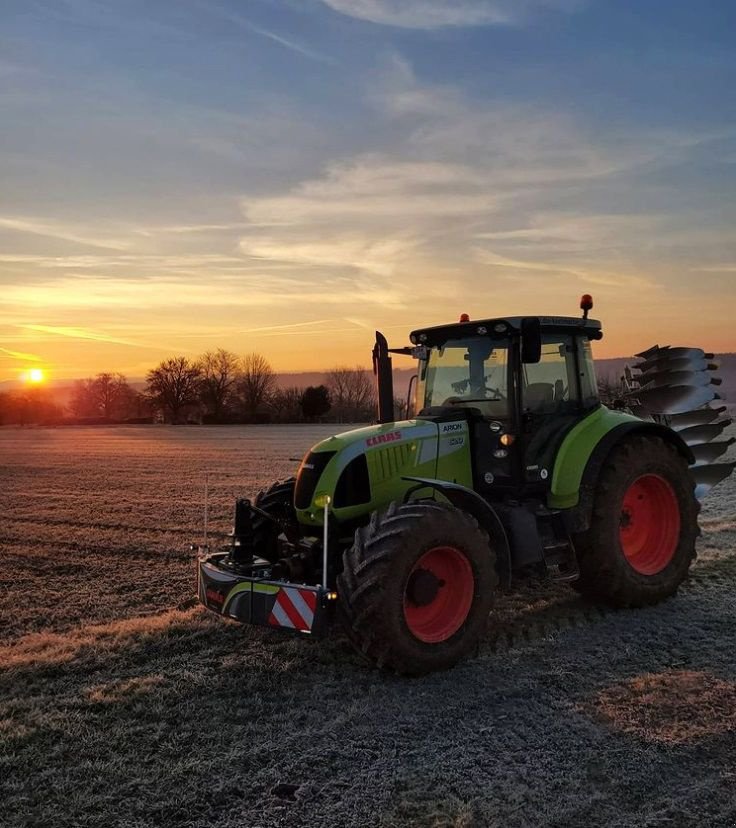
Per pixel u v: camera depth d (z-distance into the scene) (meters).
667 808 3.06
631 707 4.02
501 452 5.47
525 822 2.98
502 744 3.65
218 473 18.95
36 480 17.67
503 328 5.39
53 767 3.45
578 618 5.64
